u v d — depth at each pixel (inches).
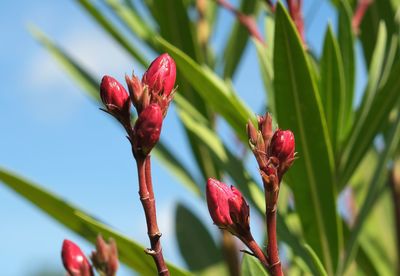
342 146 19.1
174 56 18.2
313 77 18.7
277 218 18.8
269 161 12.9
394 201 22.5
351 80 19.2
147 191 12.8
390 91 18.4
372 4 22.6
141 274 17.3
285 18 17.0
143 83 13.2
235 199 13.1
